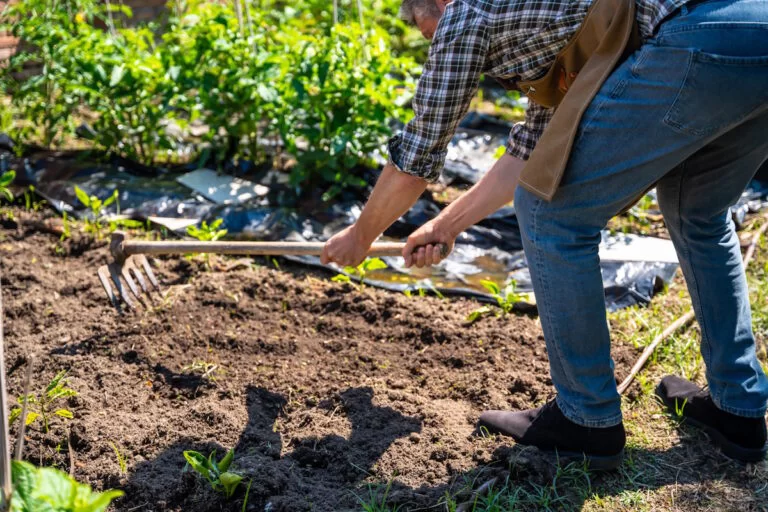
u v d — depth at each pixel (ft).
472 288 12.49
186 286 11.73
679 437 8.44
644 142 6.31
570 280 6.93
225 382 9.50
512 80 7.31
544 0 6.42
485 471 7.72
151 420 8.68
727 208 7.51
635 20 6.26
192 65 15.60
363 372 9.83
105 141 16.25
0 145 16.72
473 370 9.78
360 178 15.66
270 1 21.95
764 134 6.83
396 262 13.39
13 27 16.55
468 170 16.42
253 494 7.41
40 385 9.30
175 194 14.97
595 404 7.38
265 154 16.71
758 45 5.87
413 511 7.27
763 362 9.82
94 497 5.93
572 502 7.47
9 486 5.27
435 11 7.55
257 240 13.74
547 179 6.73
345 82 14.53
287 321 11.03
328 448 8.23
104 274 10.63
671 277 12.21
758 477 7.82
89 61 15.71
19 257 12.79
